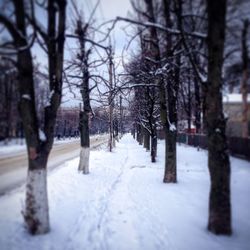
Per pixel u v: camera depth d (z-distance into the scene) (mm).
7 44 5465
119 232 6242
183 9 7348
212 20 5648
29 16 5621
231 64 7629
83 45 8492
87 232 6227
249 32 7078
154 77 10977
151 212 7609
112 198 9281
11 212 7156
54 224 6492
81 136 14430
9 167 15953
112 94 12773
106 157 23375
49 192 9555
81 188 10570
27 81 5703
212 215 6000
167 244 5523
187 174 13953
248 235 5883
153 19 7582
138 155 25484
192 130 42531
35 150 5730
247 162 18312
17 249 5125
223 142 5797
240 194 9438
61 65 6078
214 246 5355
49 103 5965
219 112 5773
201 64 7723
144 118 23219
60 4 5902
